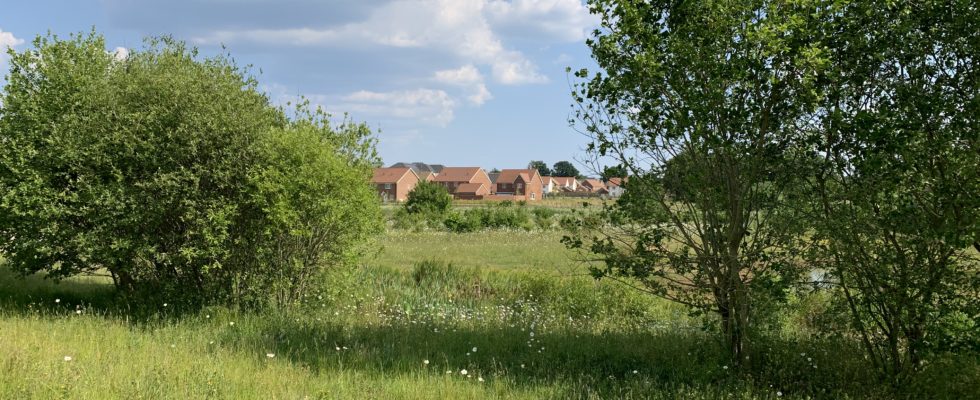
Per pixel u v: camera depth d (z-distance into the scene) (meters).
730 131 7.10
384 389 6.75
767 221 7.30
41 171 11.27
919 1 6.58
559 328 10.83
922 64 6.61
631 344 9.33
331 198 11.27
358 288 13.37
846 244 6.41
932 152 6.16
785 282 6.84
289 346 8.77
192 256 10.92
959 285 6.25
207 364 7.27
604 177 7.77
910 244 6.37
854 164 6.57
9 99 11.78
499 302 13.80
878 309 6.91
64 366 6.54
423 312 12.33
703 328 7.89
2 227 11.52
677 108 7.20
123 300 11.70
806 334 8.81
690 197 7.53
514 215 44.16
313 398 6.21
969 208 5.95
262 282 11.34
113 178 11.41
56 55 12.29
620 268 7.90
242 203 11.38
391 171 110.50
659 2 7.43
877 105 6.68
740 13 6.73
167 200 11.02
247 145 11.57
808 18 6.56
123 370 6.63
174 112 11.40
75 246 11.17
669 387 7.29
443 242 30.16
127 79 11.90
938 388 6.45
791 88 6.77
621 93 7.54
